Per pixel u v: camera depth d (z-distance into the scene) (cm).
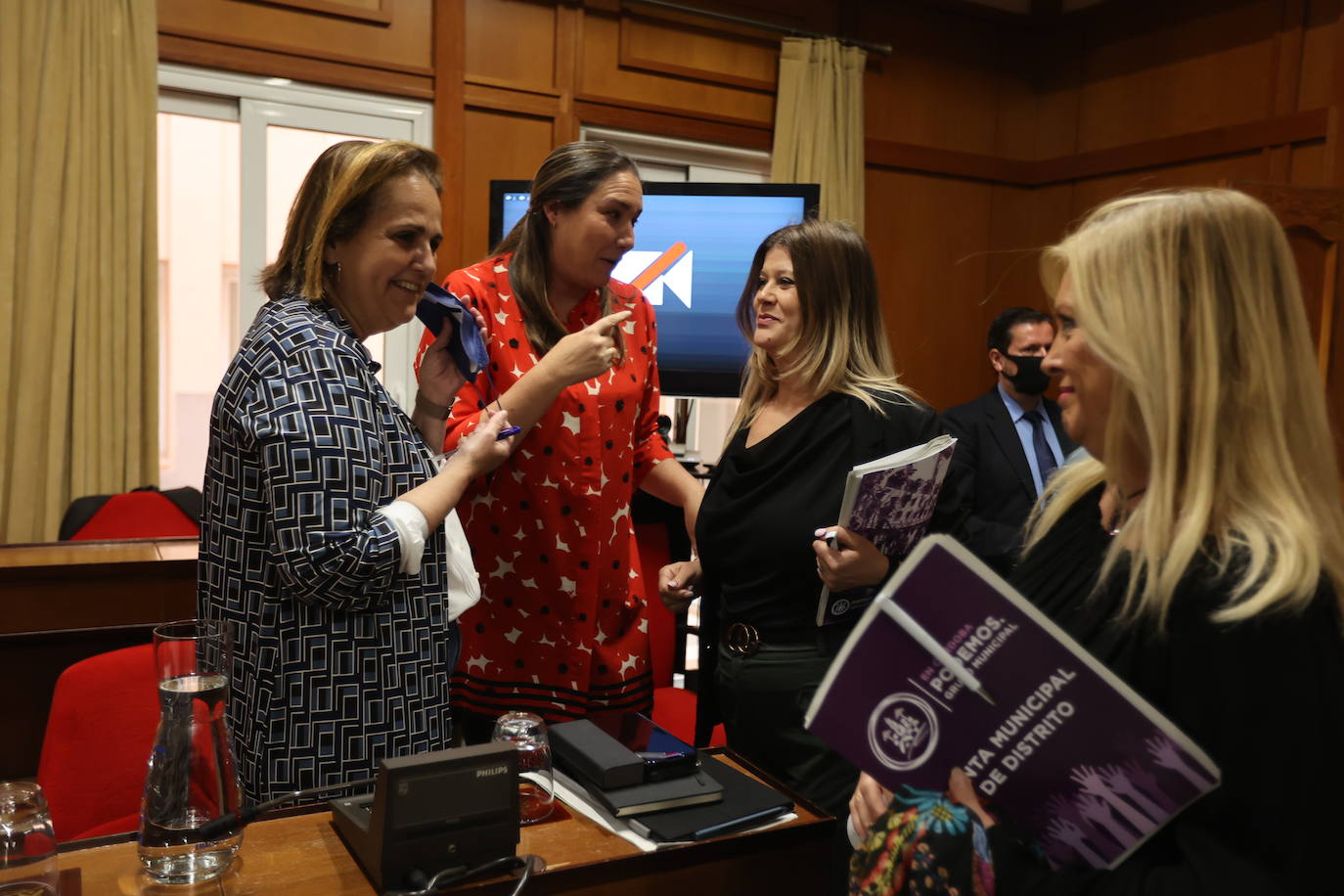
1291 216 450
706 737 188
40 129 385
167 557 242
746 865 117
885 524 152
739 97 536
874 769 90
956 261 614
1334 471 85
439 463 148
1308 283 454
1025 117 621
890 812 90
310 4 434
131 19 396
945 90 596
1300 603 76
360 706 132
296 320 129
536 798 120
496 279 188
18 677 230
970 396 628
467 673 192
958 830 85
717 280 332
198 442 660
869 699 89
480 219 477
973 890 84
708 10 522
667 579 196
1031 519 112
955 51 598
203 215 623
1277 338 83
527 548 186
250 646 129
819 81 541
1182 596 80
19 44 381
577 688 188
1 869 94
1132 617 85
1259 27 504
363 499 126
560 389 166
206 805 105
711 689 187
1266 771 75
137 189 400
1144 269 85
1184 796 78
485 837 107
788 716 164
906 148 584
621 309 201
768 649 167
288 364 125
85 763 156
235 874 106
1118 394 87
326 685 130
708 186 329
